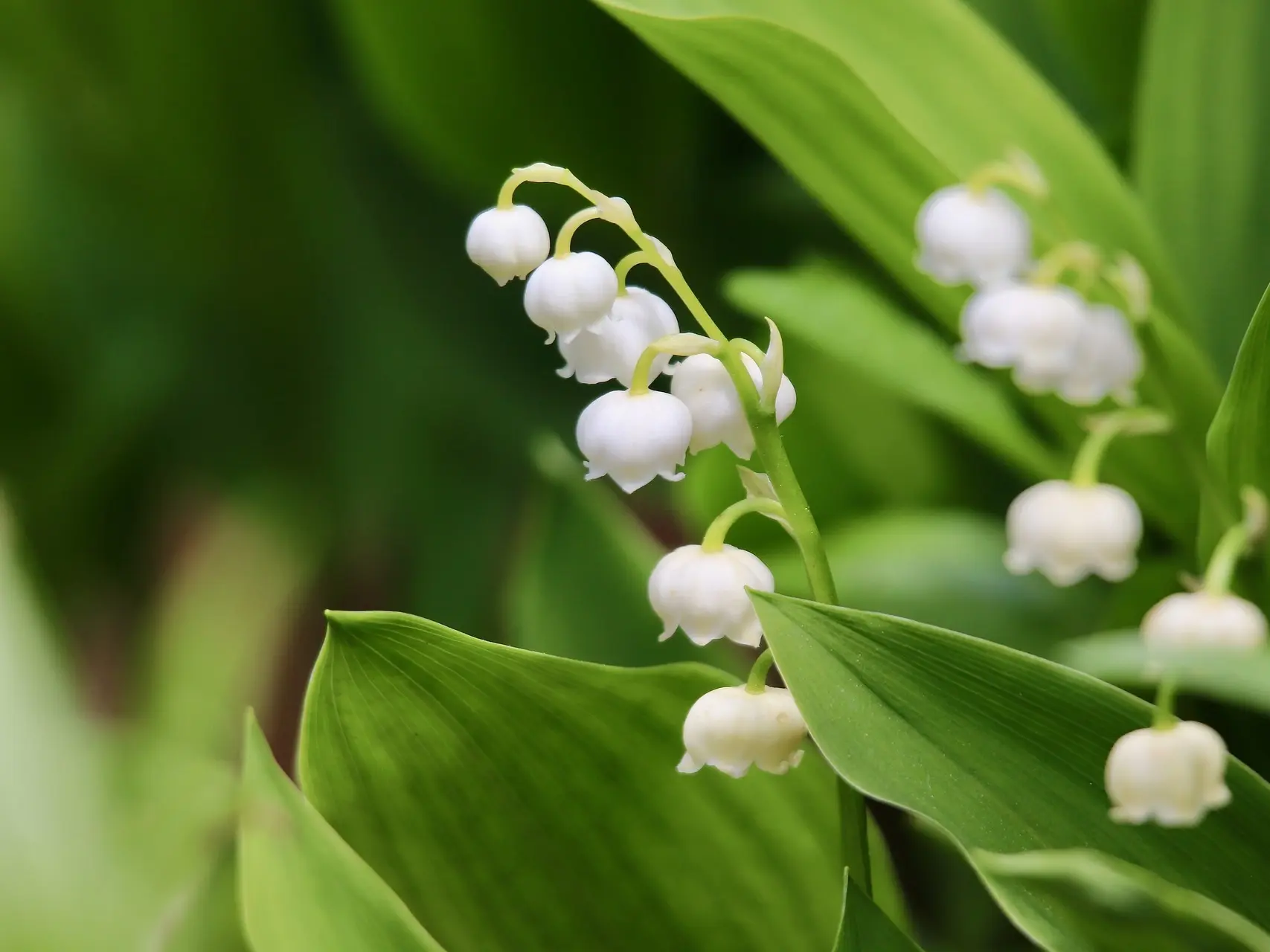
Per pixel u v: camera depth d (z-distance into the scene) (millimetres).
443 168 625
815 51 424
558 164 606
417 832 409
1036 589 469
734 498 481
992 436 446
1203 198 466
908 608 466
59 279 715
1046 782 392
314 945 392
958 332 454
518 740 407
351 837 409
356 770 406
